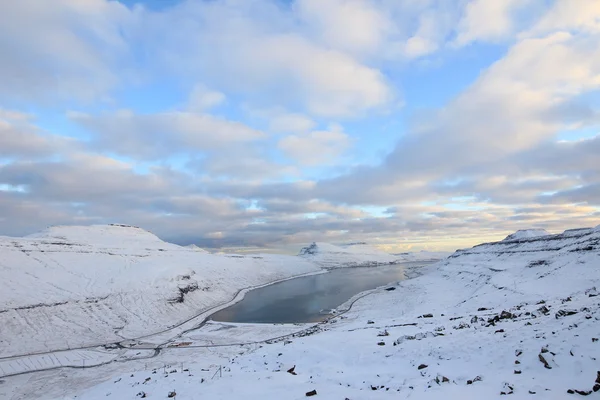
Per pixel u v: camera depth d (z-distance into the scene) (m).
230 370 22.95
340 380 17.16
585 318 18.72
